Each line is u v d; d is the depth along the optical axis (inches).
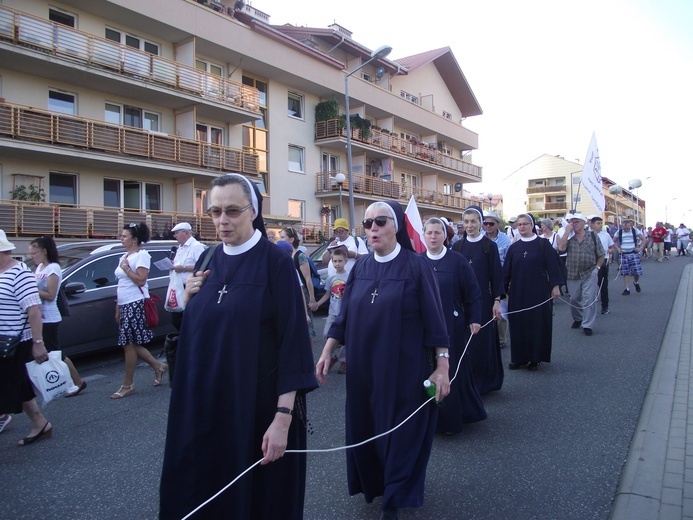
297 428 96.4
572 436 179.9
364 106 1253.1
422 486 122.6
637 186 680.4
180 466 90.1
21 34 641.6
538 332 265.6
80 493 148.9
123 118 805.9
